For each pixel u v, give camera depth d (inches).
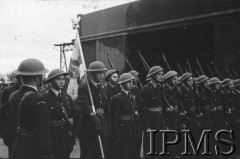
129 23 791.1
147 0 748.6
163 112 395.5
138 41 809.5
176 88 410.6
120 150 345.7
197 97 428.5
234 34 591.8
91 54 901.2
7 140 265.6
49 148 202.5
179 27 690.8
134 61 807.1
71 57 381.4
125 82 350.6
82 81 362.0
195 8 652.7
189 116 413.1
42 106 205.8
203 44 764.0
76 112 315.3
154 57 823.1
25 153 204.5
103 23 859.4
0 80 550.3
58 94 285.3
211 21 625.9
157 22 726.5
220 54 608.7
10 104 242.2
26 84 215.5
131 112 349.4
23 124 208.1
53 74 282.8
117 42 821.2
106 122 335.3
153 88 382.6
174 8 692.1
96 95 332.5
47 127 204.7
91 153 319.0
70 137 290.2
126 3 799.1
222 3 609.6
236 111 461.4
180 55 811.4
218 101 443.5
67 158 281.6
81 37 919.7
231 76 589.0
